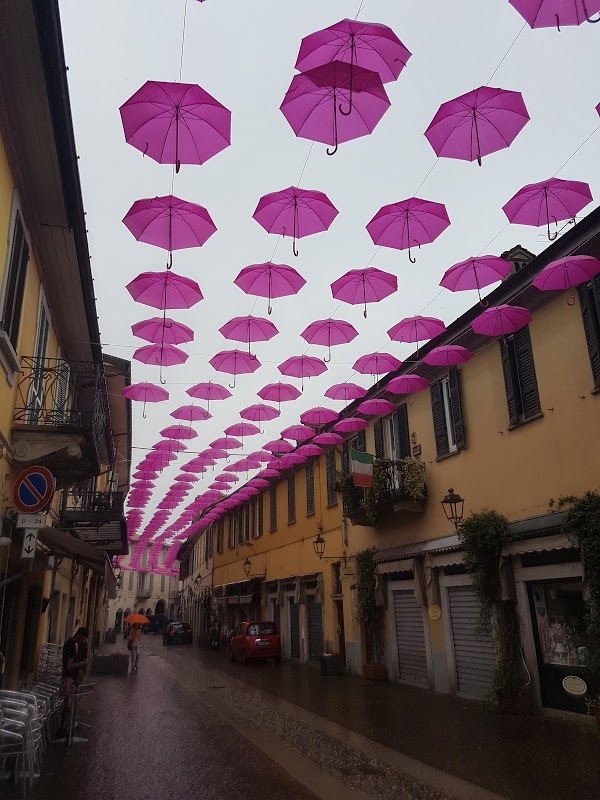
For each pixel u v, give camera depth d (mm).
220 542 37562
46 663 12383
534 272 10852
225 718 11555
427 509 14555
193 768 7730
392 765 7809
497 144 5734
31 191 8984
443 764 7754
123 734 10047
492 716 10523
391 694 13688
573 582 10188
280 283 8609
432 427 14727
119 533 18875
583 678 9734
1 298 7789
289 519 24766
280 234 7086
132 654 21344
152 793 6625
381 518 15789
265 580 27344
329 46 4805
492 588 11500
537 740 8664
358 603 16797
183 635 42062
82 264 10695
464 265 8742
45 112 7738
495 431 12336
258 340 10648
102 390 11195
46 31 6699
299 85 4922
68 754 8562
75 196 9109
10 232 8117
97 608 34531
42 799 6406
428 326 10719
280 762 8039
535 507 11023
